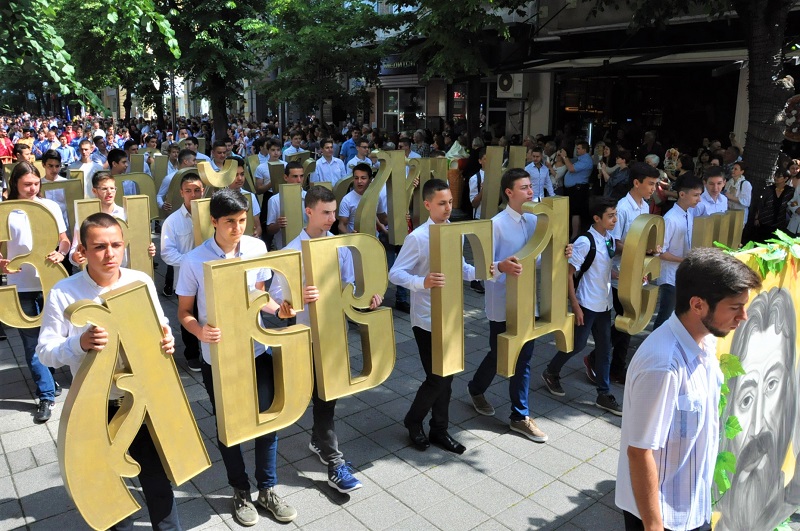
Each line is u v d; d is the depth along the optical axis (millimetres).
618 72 14039
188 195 5543
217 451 4488
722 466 2959
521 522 3762
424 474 4242
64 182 6836
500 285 4648
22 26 6000
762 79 7480
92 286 3111
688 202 5645
